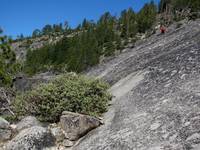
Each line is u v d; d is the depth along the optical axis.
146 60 20.86
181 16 79.62
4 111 18.02
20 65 30.81
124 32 95.50
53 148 11.15
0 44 28.00
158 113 10.51
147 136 9.42
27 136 11.00
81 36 104.88
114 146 9.71
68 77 15.15
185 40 21.92
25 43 168.38
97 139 10.80
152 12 105.19
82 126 11.68
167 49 21.66
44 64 91.12
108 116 12.63
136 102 12.56
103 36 95.31
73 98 13.19
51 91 13.61
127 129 10.41
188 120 9.26
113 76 21.12
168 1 108.44
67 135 11.67
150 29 88.69
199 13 70.88
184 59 14.91
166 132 9.19
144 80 14.88
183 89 11.57
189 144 8.21
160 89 12.64
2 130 11.94
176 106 10.41
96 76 26.23
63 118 12.01
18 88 28.67
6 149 11.01
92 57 71.31
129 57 27.80
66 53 94.69
